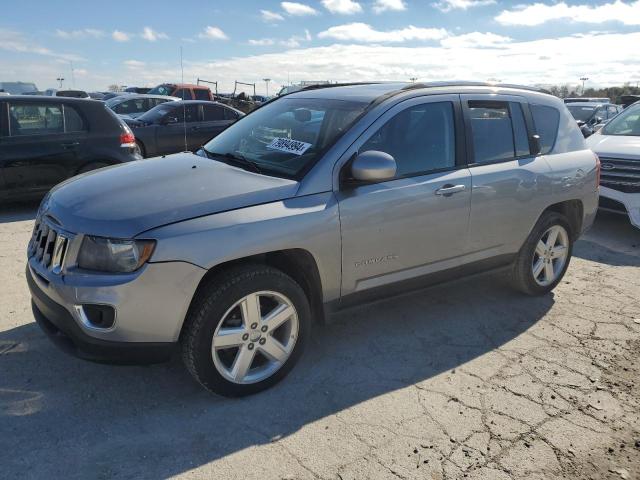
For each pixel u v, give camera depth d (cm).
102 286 267
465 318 428
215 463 258
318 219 312
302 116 381
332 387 325
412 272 371
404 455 268
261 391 316
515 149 429
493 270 432
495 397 320
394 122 356
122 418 289
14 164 715
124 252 268
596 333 408
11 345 358
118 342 274
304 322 325
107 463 255
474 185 388
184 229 275
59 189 338
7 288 452
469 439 281
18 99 721
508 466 263
